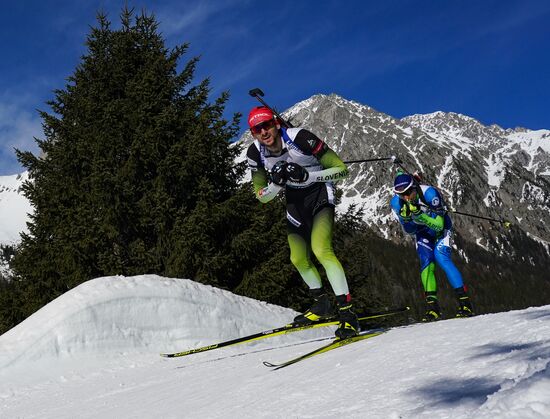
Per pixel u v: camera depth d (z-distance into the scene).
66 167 16.12
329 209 4.72
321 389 2.86
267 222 16.28
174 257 15.05
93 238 14.70
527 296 160.62
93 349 8.22
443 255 6.56
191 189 16.08
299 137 4.50
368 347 3.90
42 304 15.64
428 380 2.40
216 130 16.36
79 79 17.22
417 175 6.54
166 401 4.04
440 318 6.62
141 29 18.19
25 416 5.33
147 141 15.61
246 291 15.52
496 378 2.11
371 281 18.33
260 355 5.70
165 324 8.84
